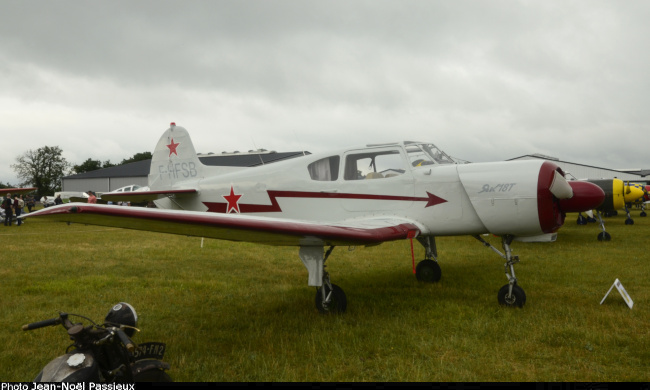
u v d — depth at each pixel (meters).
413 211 4.87
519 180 4.38
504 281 5.66
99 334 1.88
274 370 2.91
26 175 77.75
